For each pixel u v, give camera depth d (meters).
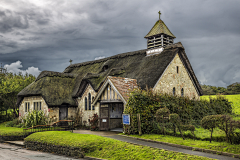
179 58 24.36
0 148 16.14
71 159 11.94
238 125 10.45
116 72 23.81
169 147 11.32
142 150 10.97
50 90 25.48
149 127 15.30
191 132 12.75
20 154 13.66
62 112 25.80
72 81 29.09
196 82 26.22
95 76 24.36
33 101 26.70
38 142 15.04
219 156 9.32
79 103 25.92
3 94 33.09
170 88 22.53
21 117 28.06
